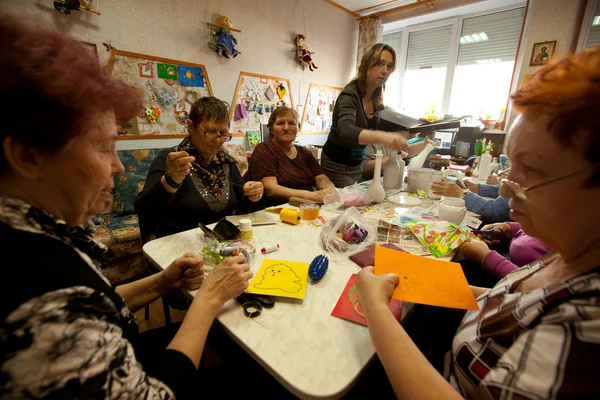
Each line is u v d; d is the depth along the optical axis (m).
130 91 0.47
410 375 0.37
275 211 1.26
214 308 0.57
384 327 0.44
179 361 0.46
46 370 0.30
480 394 0.36
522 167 0.39
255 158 1.73
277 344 0.51
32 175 0.36
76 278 0.34
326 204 1.36
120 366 0.35
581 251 0.37
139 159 2.31
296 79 3.77
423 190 1.56
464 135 3.12
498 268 0.81
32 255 0.32
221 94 2.95
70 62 0.35
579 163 0.32
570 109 0.31
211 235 0.92
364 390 0.73
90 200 0.43
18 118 0.32
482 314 0.50
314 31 3.86
